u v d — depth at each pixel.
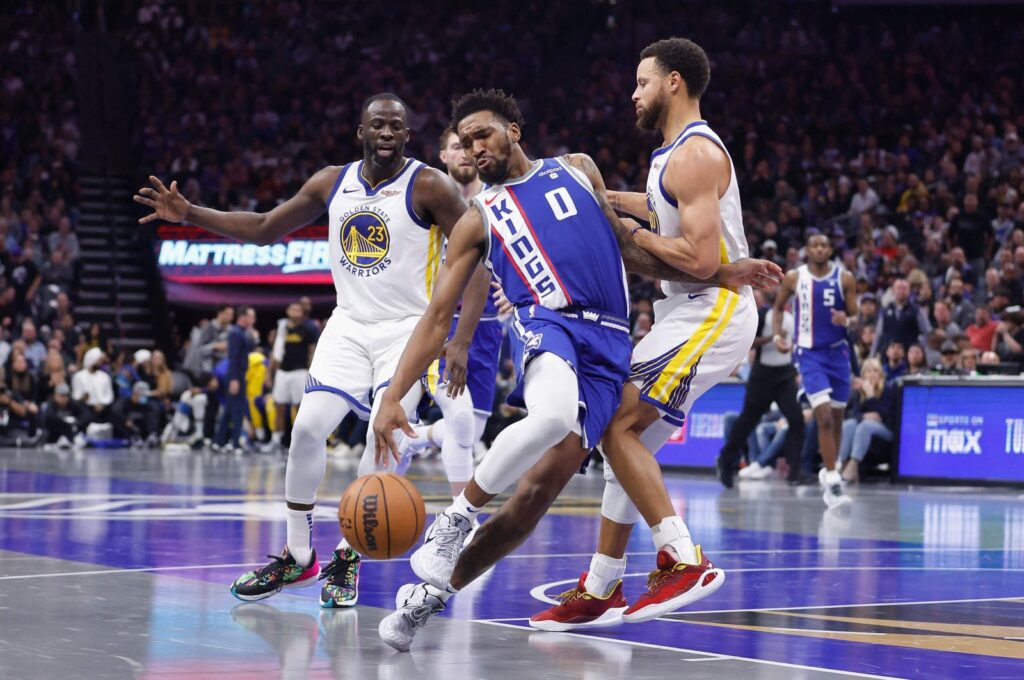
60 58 32.94
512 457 4.91
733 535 9.41
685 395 5.52
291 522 6.03
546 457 5.17
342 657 4.62
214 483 13.65
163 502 11.24
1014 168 23.92
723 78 30.94
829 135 28.83
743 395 17.61
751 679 4.29
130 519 9.69
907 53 30.34
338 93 32.53
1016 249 19.69
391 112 6.10
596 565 5.45
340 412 6.06
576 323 5.23
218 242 27.16
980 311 17.56
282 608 5.75
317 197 6.36
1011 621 5.64
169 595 6.02
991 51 30.41
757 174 26.56
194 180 29.61
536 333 5.16
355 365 6.15
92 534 8.61
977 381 15.47
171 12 34.31
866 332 17.75
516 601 6.07
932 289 20.05
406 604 4.82
